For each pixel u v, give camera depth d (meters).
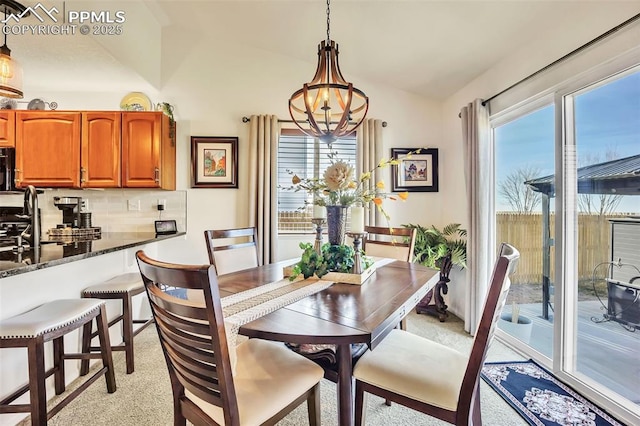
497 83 2.73
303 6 2.71
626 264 1.76
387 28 2.70
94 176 3.14
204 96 3.56
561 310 2.12
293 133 3.64
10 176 2.93
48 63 2.77
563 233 2.11
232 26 3.30
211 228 3.57
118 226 3.47
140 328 2.96
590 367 1.98
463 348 2.61
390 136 3.70
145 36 3.16
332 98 3.30
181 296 3.24
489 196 2.85
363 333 1.09
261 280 1.79
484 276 2.79
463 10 2.24
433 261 3.11
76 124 3.14
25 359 1.81
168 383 2.12
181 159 3.54
